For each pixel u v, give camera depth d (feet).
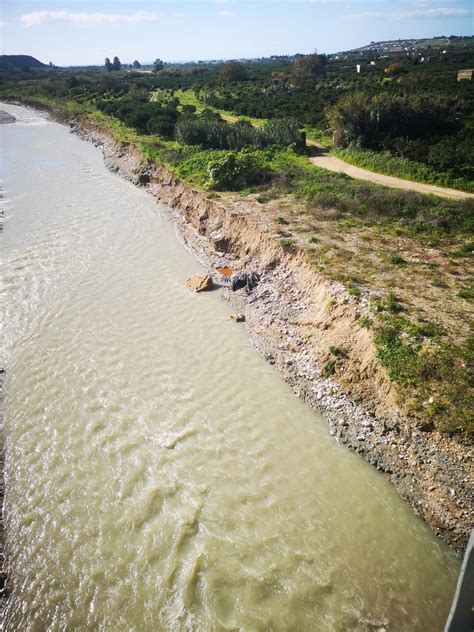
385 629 39.29
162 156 161.07
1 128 269.85
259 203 112.78
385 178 128.67
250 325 79.46
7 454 56.75
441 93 181.37
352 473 52.54
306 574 43.24
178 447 56.90
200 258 104.42
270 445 56.85
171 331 79.25
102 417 61.67
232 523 47.93
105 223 125.18
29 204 140.56
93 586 42.86
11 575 44.06
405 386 54.39
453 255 82.07
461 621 32.68
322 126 190.70
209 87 344.28
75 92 349.61
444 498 46.55
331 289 72.90
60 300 88.58
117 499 50.72
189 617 40.32
